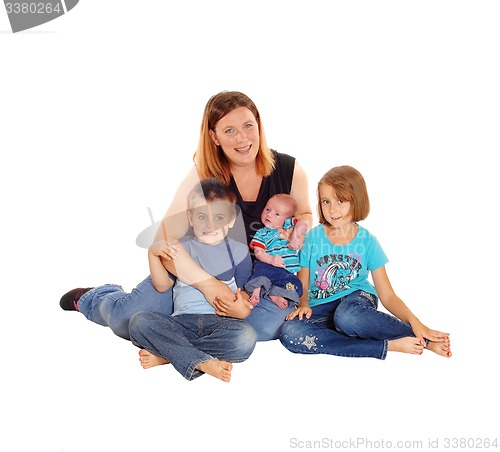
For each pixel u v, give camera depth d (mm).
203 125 4273
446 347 3922
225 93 4254
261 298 4184
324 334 4059
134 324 3875
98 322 4434
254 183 4383
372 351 3963
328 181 4160
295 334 4066
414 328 4000
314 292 4305
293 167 4449
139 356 3891
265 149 4344
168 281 4125
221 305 3980
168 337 3824
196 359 3719
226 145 4211
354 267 4258
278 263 4219
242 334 3885
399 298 4184
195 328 3969
